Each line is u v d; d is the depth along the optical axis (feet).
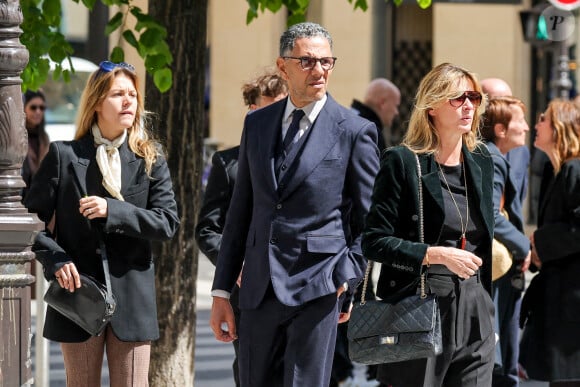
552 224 46.83
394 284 35.50
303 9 49.73
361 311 34.96
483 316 35.37
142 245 38.75
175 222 39.04
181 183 47.03
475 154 35.73
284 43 36.83
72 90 93.76
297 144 36.55
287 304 35.32
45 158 38.63
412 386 35.27
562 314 46.70
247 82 45.16
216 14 127.75
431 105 35.14
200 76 47.60
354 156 36.52
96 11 114.01
